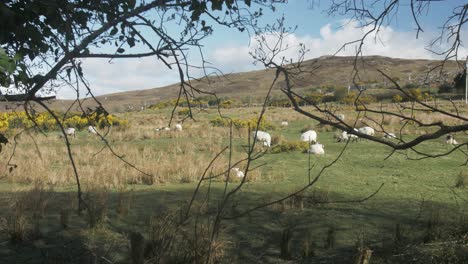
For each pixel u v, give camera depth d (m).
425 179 12.20
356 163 15.04
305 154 16.95
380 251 5.97
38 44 2.90
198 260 4.04
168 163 14.50
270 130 27.77
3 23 2.69
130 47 3.20
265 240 6.74
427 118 25.97
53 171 13.69
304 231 7.26
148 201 9.41
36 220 7.75
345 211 8.45
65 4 2.99
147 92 147.50
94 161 16.45
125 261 5.84
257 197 9.81
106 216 7.82
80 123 29.30
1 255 6.23
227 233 6.94
